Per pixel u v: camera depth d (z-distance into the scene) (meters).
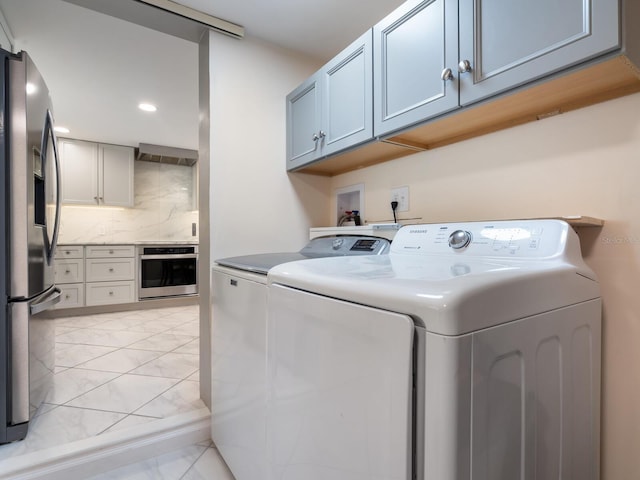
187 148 4.30
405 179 1.65
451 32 1.06
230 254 1.77
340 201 2.06
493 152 1.29
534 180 1.17
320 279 0.75
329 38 1.84
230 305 1.35
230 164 1.77
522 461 0.64
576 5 0.80
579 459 0.83
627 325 0.98
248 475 1.19
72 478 1.36
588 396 0.86
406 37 1.22
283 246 1.94
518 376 0.62
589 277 0.87
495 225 1.01
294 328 0.83
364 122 1.40
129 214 4.48
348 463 0.67
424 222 1.55
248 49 1.82
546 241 0.88
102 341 2.88
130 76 2.46
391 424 0.57
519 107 1.09
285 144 1.95
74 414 1.68
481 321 0.55
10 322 1.45
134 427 1.55
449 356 0.51
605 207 1.01
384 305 0.59
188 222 4.88
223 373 1.42
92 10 1.71
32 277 1.56
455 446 0.51
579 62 0.80
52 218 1.87
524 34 0.89
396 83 1.26
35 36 1.97
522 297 0.64
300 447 0.81
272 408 0.93
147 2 1.52
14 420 1.44
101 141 3.99
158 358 2.49
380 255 1.21
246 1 1.56
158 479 1.38
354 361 0.65
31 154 1.54
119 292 3.86
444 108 1.08
